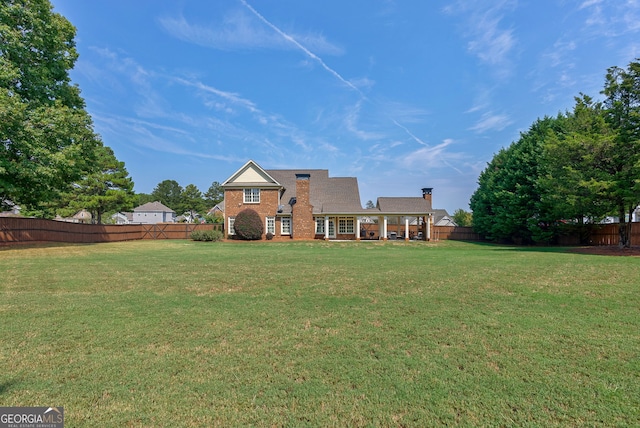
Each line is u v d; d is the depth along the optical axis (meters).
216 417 3.02
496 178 32.72
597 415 3.03
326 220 30.36
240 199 30.86
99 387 3.51
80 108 21.94
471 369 3.90
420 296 7.14
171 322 5.54
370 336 4.93
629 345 4.52
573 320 5.53
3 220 18.22
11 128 15.61
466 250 19.72
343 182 34.72
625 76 16.94
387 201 32.56
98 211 38.91
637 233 21.45
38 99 17.98
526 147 27.97
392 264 11.91
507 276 9.09
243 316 5.87
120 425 2.90
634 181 15.46
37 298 6.99
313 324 5.47
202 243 26.34
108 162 37.69
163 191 98.81
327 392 3.43
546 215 25.27
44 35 18.19
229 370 3.89
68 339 4.79
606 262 11.52
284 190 33.22
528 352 4.34
